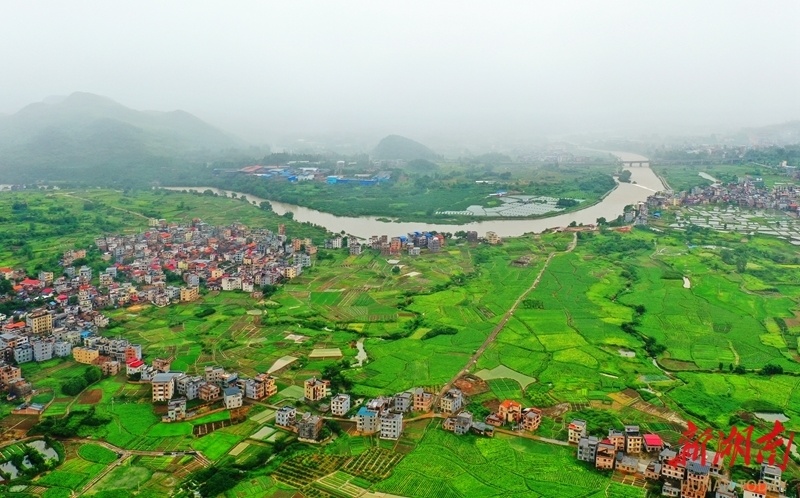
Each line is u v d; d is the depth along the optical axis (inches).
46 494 7253.9
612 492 7283.5
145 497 7175.2
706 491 7091.5
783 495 7101.4
